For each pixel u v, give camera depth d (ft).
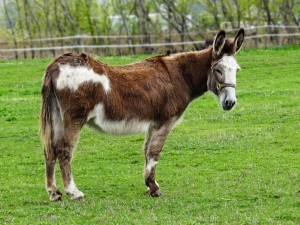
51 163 35.76
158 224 31.83
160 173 43.24
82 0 147.95
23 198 37.17
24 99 74.28
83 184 40.75
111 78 36.01
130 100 36.42
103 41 143.02
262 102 67.51
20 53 133.80
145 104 36.83
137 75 37.01
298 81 81.66
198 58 38.37
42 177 43.24
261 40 134.31
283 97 69.77
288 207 34.73
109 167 45.44
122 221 32.32
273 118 59.31
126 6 147.54
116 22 151.94
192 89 38.58
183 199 36.60
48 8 146.92
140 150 50.03
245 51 114.11
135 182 41.22
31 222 32.58
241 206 35.14
